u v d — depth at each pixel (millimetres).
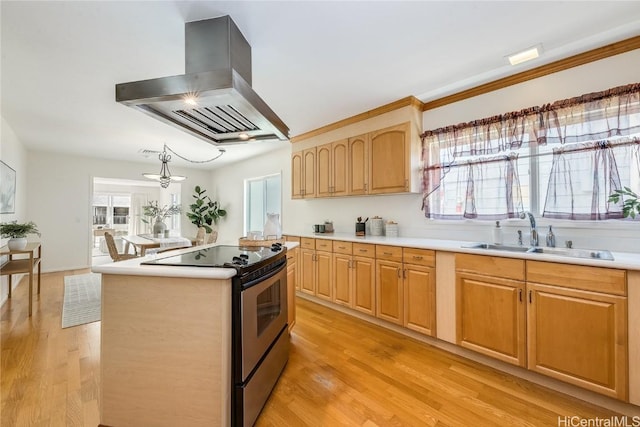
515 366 2027
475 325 2174
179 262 1646
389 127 3078
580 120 2086
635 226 1951
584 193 2076
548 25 1807
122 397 1522
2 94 2734
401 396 1813
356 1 1580
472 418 1624
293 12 1663
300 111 3266
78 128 3773
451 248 2307
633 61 1959
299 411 1680
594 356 1677
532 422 1596
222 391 1438
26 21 1711
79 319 3027
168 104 1669
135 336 1514
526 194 2418
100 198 8758
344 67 2307
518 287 1962
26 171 4996
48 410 1665
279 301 2055
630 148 1917
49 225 5301
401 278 2654
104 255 7680
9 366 2125
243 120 1956
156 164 6441
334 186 3660
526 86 2408
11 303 3525
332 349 2428
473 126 2625
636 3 1613
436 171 2891
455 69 2355
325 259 3445
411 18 1729
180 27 1784
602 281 1652
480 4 1617
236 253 2025
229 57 1694
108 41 1923
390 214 3414
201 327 1461
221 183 6973
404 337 2654
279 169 5129
